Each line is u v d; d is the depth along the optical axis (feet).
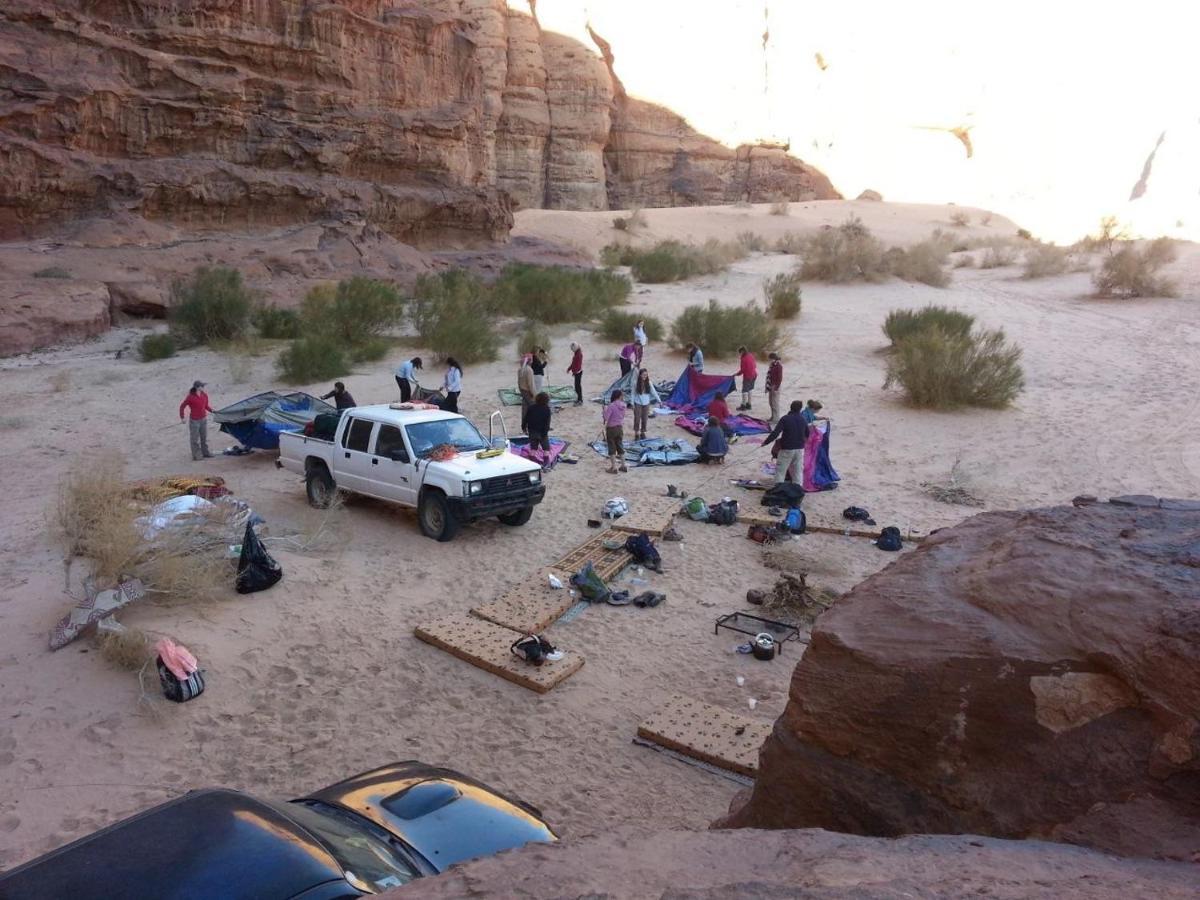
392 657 28.07
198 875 10.07
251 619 29.58
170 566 29.12
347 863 11.28
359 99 136.26
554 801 21.20
